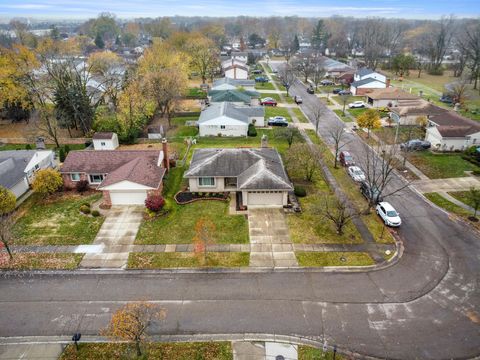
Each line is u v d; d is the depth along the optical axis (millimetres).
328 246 32094
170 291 27219
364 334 23703
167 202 37969
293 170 44875
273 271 29219
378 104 76625
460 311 25500
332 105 81125
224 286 27672
